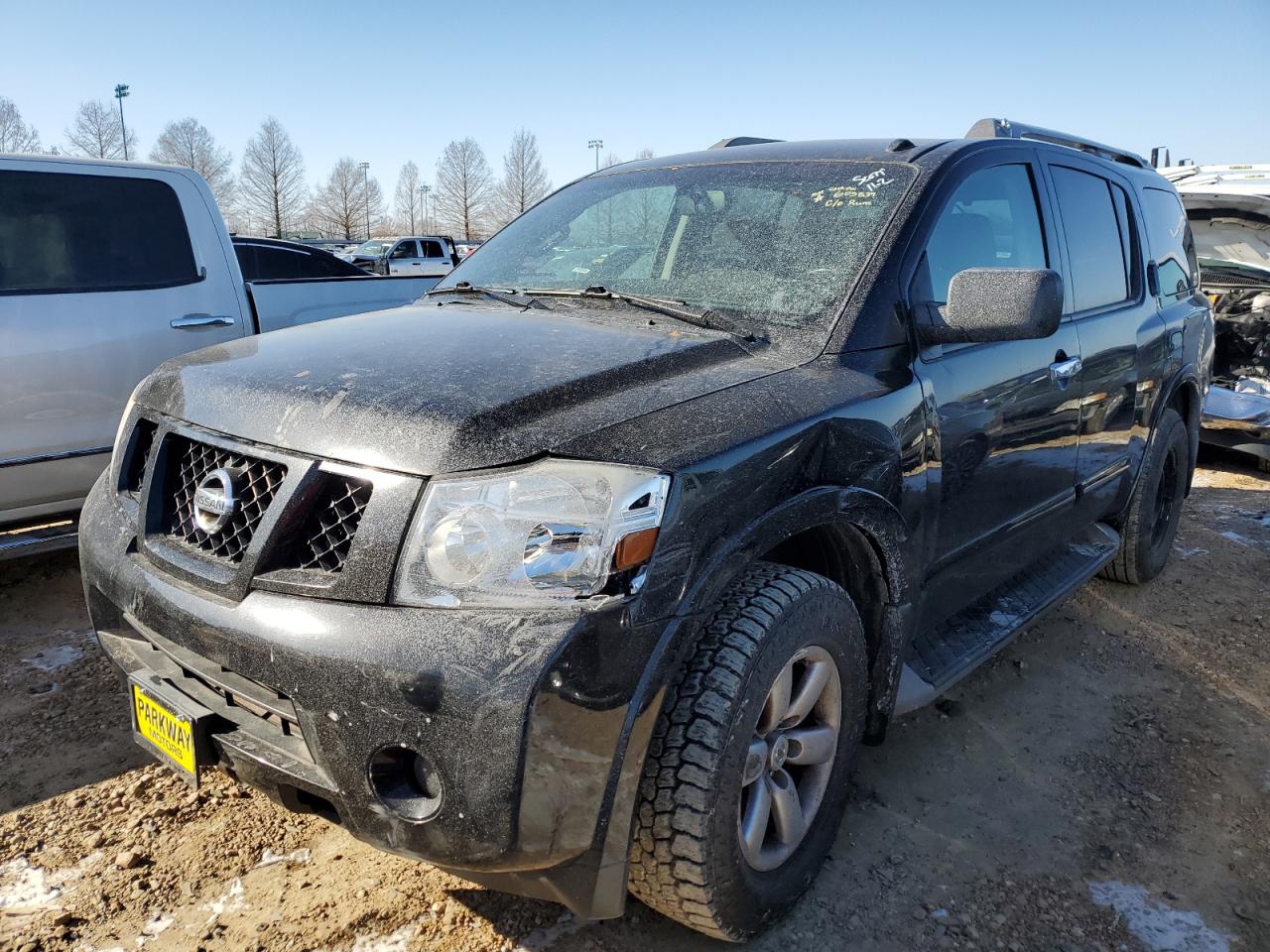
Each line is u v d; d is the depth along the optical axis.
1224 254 8.52
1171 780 3.07
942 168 2.92
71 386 4.16
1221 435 7.38
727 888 2.03
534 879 1.84
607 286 2.96
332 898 2.36
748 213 2.94
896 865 2.58
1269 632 4.31
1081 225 3.75
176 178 4.64
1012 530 3.25
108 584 2.22
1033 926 2.38
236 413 2.12
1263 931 2.41
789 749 2.26
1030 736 3.32
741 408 2.12
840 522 2.28
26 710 3.24
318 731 1.79
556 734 1.70
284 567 1.90
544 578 1.74
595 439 1.86
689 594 1.87
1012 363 3.01
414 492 1.80
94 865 2.46
